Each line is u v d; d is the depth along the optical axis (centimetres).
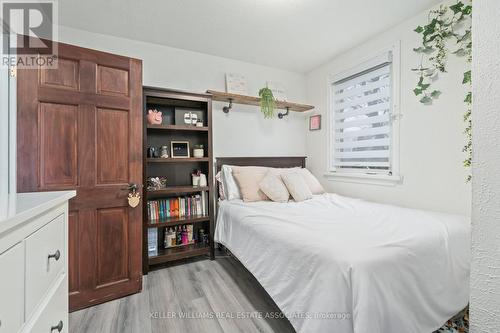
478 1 40
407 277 104
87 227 163
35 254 66
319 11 197
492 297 38
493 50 38
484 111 39
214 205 262
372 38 241
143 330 139
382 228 139
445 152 189
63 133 156
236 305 163
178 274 212
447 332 130
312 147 329
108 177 171
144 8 189
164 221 224
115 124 174
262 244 154
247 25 215
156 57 247
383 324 91
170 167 254
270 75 311
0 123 116
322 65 308
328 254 106
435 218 158
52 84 152
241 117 294
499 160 37
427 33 194
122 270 176
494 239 38
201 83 269
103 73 170
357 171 271
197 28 219
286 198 234
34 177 145
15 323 57
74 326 143
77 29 216
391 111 229
